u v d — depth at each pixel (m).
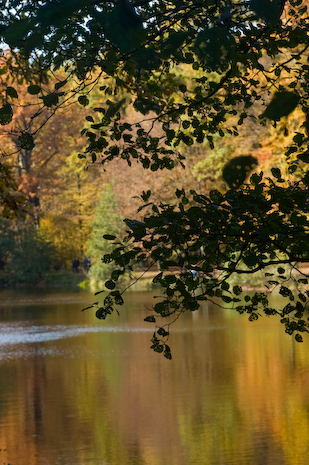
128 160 4.95
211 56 1.82
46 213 75.00
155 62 2.52
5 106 3.05
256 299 4.59
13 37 1.54
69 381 19.14
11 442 13.41
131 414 15.30
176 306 4.30
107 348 24.92
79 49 4.16
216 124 5.03
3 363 22.56
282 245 4.24
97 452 12.52
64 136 78.88
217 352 22.67
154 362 21.48
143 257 4.13
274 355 21.53
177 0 3.90
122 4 1.43
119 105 2.61
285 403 15.56
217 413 15.04
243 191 4.13
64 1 1.51
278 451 12.23
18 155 78.75
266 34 4.04
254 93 4.93
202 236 4.11
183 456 12.09
